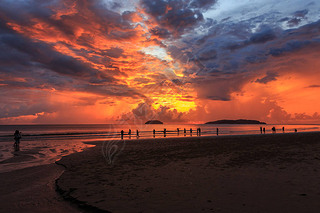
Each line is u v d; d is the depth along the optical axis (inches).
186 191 167.6
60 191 179.9
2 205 149.9
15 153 441.7
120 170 258.7
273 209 126.6
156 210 130.7
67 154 425.1
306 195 150.6
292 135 907.4
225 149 446.9
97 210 135.7
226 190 167.0
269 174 216.5
